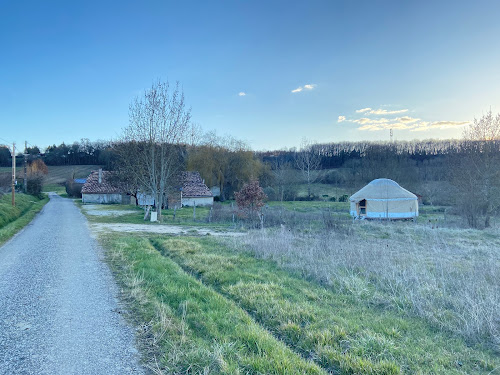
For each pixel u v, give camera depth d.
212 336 4.08
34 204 35.38
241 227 18.41
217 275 7.19
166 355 3.57
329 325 4.54
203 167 47.78
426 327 4.66
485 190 22.53
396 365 3.48
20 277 6.81
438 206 40.38
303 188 59.78
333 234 13.78
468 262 9.05
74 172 80.75
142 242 11.52
